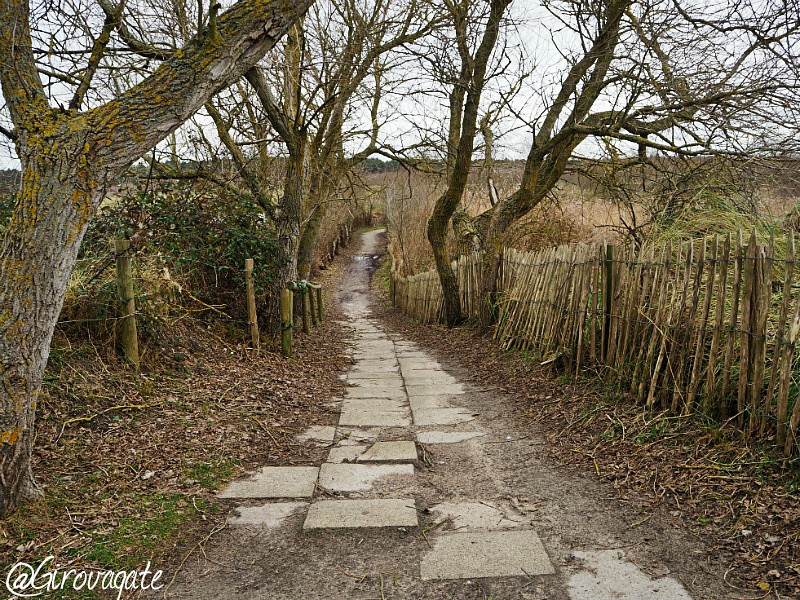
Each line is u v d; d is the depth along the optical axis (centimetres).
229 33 333
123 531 315
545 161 1005
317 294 1545
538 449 456
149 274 641
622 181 938
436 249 1130
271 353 803
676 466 369
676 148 702
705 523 308
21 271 292
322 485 396
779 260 350
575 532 318
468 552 301
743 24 537
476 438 495
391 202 3170
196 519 341
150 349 589
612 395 508
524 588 267
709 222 630
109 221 688
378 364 880
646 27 634
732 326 380
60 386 447
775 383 345
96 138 299
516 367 708
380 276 3266
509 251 912
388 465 435
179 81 319
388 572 285
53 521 313
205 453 439
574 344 609
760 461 337
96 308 533
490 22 841
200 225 774
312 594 269
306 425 543
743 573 263
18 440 306
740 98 573
